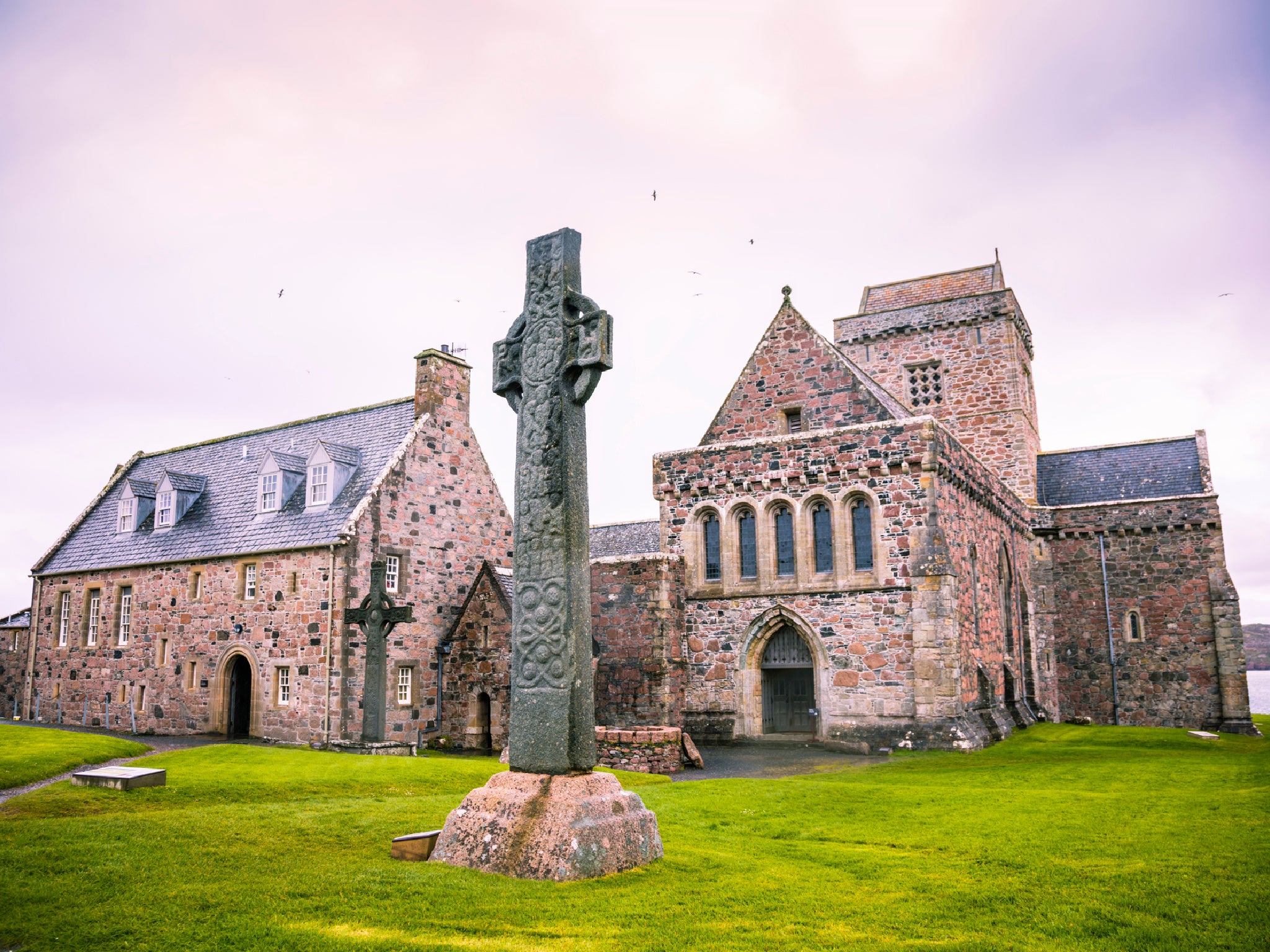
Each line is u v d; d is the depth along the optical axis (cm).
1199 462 4141
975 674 2888
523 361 1179
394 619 2539
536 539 1110
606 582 3005
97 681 3719
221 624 3266
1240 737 3247
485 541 3509
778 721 2897
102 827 1199
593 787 1032
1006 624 3506
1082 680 4059
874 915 861
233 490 3722
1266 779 1809
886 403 3112
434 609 3228
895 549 2698
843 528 2797
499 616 3077
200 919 817
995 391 4356
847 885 983
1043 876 1016
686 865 1045
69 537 4241
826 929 813
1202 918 847
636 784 1894
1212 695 3831
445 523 3331
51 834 1155
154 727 3434
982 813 1484
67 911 840
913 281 4878
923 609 2617
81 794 1501
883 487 2742
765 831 1344
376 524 3038
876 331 4634
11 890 903
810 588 2816
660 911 853
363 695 2728
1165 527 3981
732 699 2906
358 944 748
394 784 1772
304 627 2983
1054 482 4453
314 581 2989
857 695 2694
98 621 3825
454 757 2712
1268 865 1041
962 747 2502
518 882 938
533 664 1086
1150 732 3070
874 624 2698
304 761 2062
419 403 3356
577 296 1143
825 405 3084
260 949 738
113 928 792
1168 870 1029
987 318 4400
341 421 3656
